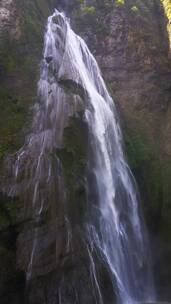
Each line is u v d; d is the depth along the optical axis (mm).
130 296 14797
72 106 14648
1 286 12242
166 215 17109
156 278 16281
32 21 16641
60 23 18062
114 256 14773
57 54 16359
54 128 14195
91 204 14578
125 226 15805
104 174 15617
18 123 14062
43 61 15930
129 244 15672
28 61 15547
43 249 12656
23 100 14625
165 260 16688
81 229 13781
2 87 14664
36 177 13164
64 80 15375
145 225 16766
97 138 15836
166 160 18062
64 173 13758
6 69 14930
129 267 15258
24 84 15016
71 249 13172
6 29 15469
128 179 16781
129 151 17609
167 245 16797
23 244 12516
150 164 17938
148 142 18516
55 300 12695
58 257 12844
